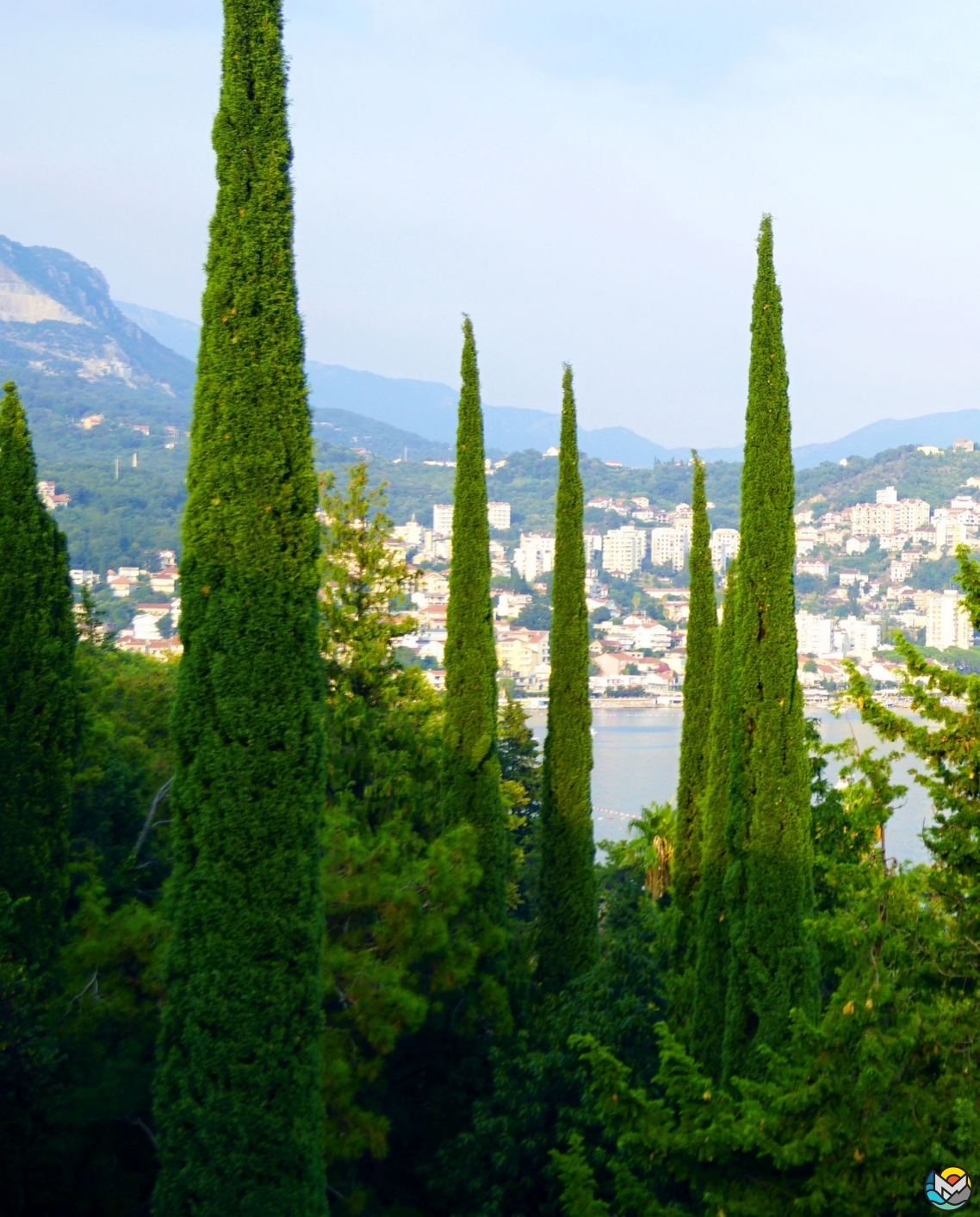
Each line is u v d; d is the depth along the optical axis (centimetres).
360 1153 1582
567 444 2495
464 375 2375
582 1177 1084
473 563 2336
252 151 1420
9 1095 1327
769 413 1680
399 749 2709
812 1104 996
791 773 1616
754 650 1647
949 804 1162
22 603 1559
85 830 1922
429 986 1923
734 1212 987
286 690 1384
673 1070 1056
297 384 1427
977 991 1072
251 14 1427
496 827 2292
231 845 1350
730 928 1633
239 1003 1331
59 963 1521
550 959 2406
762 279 1703
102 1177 1534
